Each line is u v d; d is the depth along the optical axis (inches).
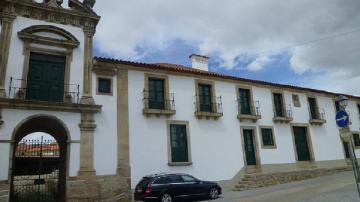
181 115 724.7
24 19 601.9
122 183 609.0
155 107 700.7
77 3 650.2
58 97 601.3
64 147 617.6
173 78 739.4
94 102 621.6
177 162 687.7
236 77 831.7
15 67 572.1
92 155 593.3
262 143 831.1
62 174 621.0
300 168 880.9
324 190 574.6
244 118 811.4
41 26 607.5
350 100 1117.7
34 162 641.6
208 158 733.3
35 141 634.2
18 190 719.7
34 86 586.6
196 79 774.5
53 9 623.5
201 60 1083.9
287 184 754.2
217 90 799.1
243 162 782.5
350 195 490.3
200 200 596.1
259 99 866.8
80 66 629.3
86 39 649.6
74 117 596.1
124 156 626.2
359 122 1109.1
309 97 985.5
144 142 658.2
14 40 583.5
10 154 531.2
